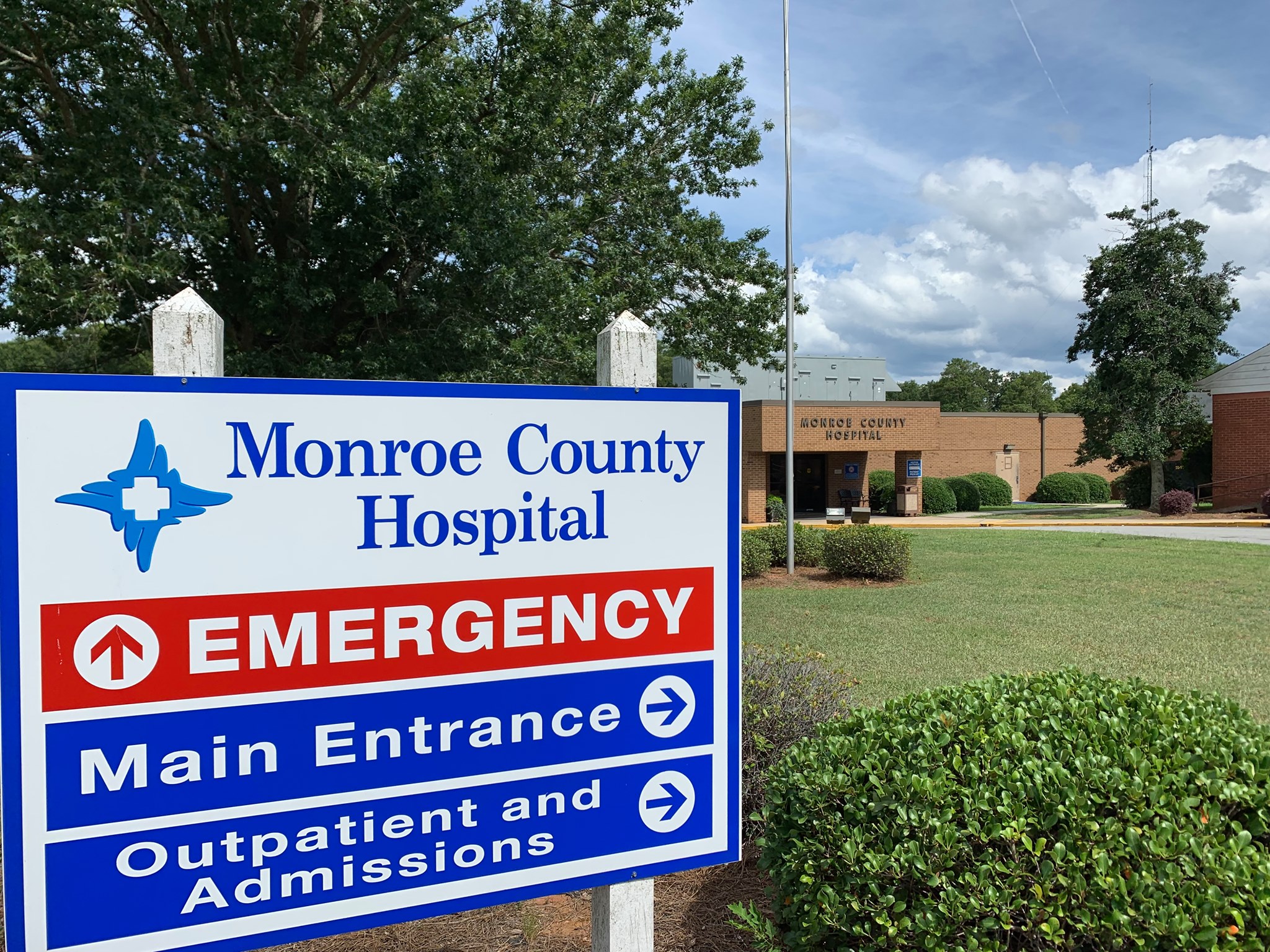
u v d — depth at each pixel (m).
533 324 11.76
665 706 2.23
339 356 12.71
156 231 9.21
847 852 2.42
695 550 2.27
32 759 1.75
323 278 11.88
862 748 2.78
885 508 33.25
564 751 2.13
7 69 10.45
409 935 3.32
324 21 11.41
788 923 2.79
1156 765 2.45
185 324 1.86
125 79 10.33
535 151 13.26
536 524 2.11
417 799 2.00
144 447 1.81
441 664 2.02
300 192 11.47
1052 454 42.31
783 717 4.06
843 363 42.91
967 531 22.59
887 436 30.00
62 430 1.77
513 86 12.78
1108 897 2.10
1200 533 21.08
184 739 1.84
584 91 14.18
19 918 1.74
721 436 2.31
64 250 9.59
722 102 15.81
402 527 1.99
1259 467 27.89
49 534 1.76
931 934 2.24
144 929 1.81
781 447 27.78
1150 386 27.47
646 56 14.45
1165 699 3.08
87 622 1.78
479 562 2.05
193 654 1.84
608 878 2.17
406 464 2.00
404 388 1.99
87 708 1.78
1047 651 8.12
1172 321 27.34
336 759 1.94
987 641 8.60
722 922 3.37
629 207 14.83
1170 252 27.67
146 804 1.82
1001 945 2.23
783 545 15.34
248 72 10.58
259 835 1.89
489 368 11.26
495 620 2.07
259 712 1.89
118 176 9.15
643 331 2.26
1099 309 28.19
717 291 16.09
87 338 13.01
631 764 2.20
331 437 1.94
